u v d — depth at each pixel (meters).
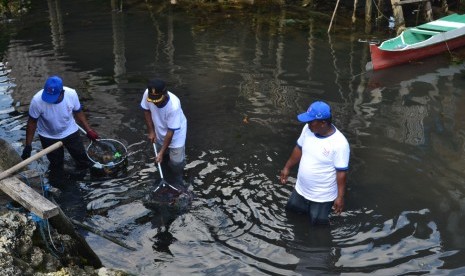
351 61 10.75
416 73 10.16
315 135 5.33
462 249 5.39
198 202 6.18
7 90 9.25
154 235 5.63
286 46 11.55
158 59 10.77
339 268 5.15
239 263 5.22
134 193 6.36
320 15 13.69
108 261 5.23
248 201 6.20
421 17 13.66
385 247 5.45
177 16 13.66
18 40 11.91
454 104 8.80
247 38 12.06
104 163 6.89
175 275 5.05
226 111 8.55
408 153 7.25
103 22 13.16
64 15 13.70
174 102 6.29
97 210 6.04
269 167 6.92
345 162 5.25
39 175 5.33
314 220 5.68
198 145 7.48
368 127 8.01
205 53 11.13
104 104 8.71
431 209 6.06
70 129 6.69
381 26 12.98
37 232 4.82
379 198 6.27
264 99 8.98
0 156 5.48
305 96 9.12
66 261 4.85
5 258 4.30
